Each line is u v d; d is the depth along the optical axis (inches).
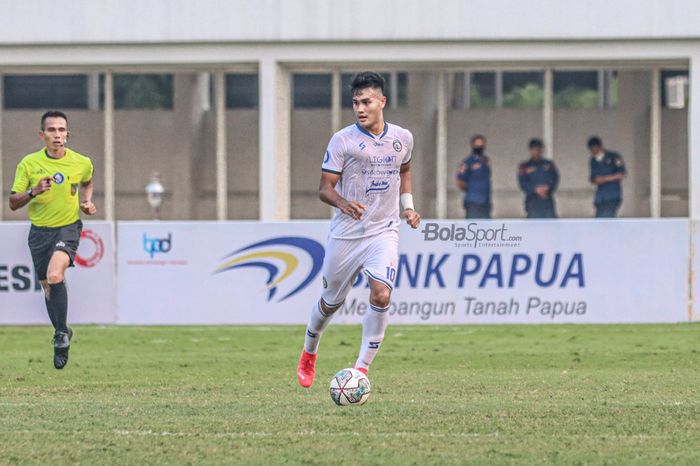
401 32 2583.7
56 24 2640.3
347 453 785.6
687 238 1740.9
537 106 2770.7
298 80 2785.4
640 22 2549.2
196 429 879.7
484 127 2780.5
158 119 2861.7
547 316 1742.1
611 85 2748.5
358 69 2706.7
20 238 1765.5
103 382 1184.2
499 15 2573.8
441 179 2770.7
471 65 2652.6
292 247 1759.4
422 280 1739.7
